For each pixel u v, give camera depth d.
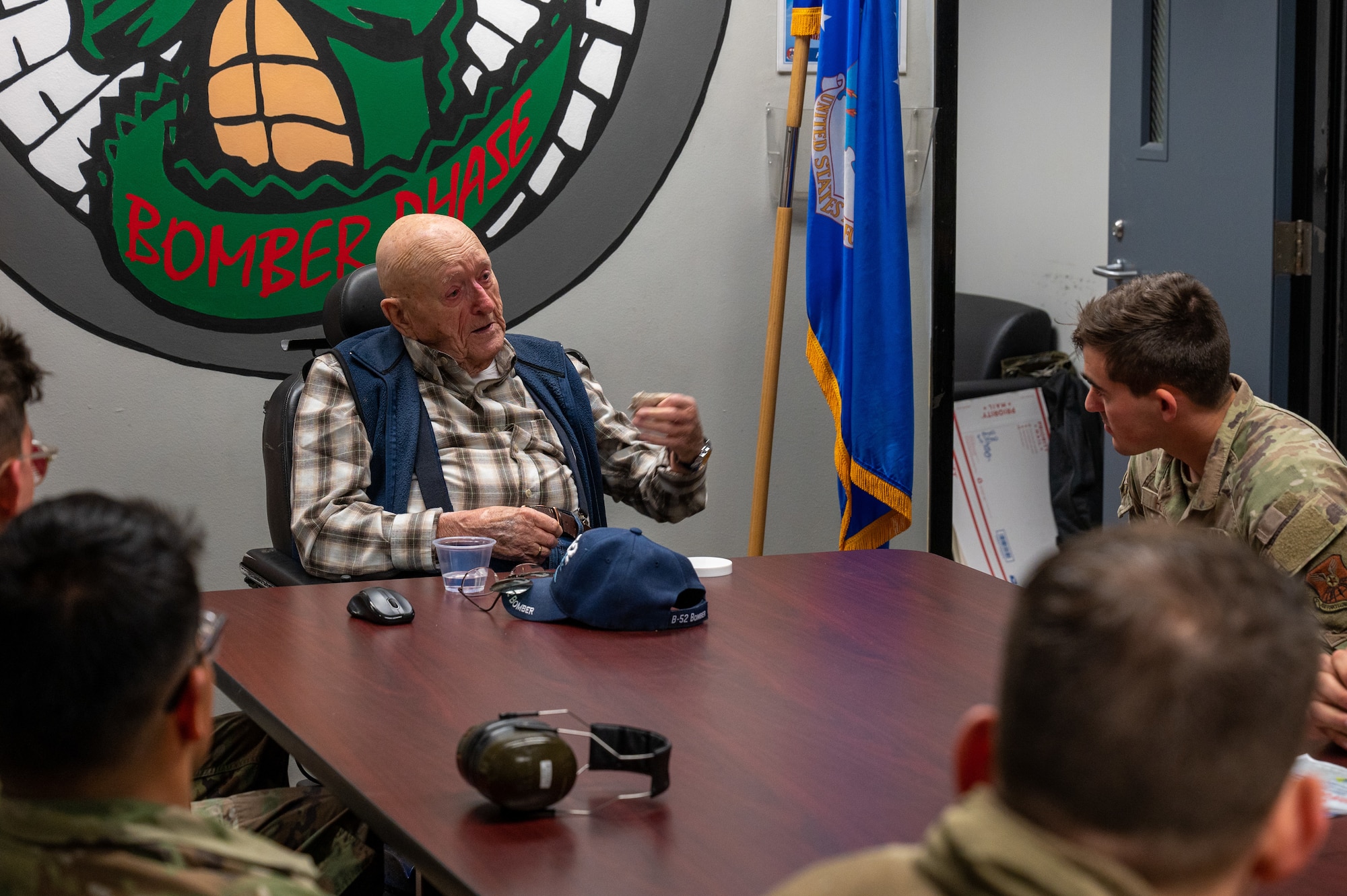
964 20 5.00
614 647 1.64
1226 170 3.61
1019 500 4.25
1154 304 1.82
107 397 2.84
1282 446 1.76
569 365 2.68
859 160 2.96
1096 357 1.87
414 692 1.45
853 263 2.99
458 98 2.98
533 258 3.09
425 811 1.12
